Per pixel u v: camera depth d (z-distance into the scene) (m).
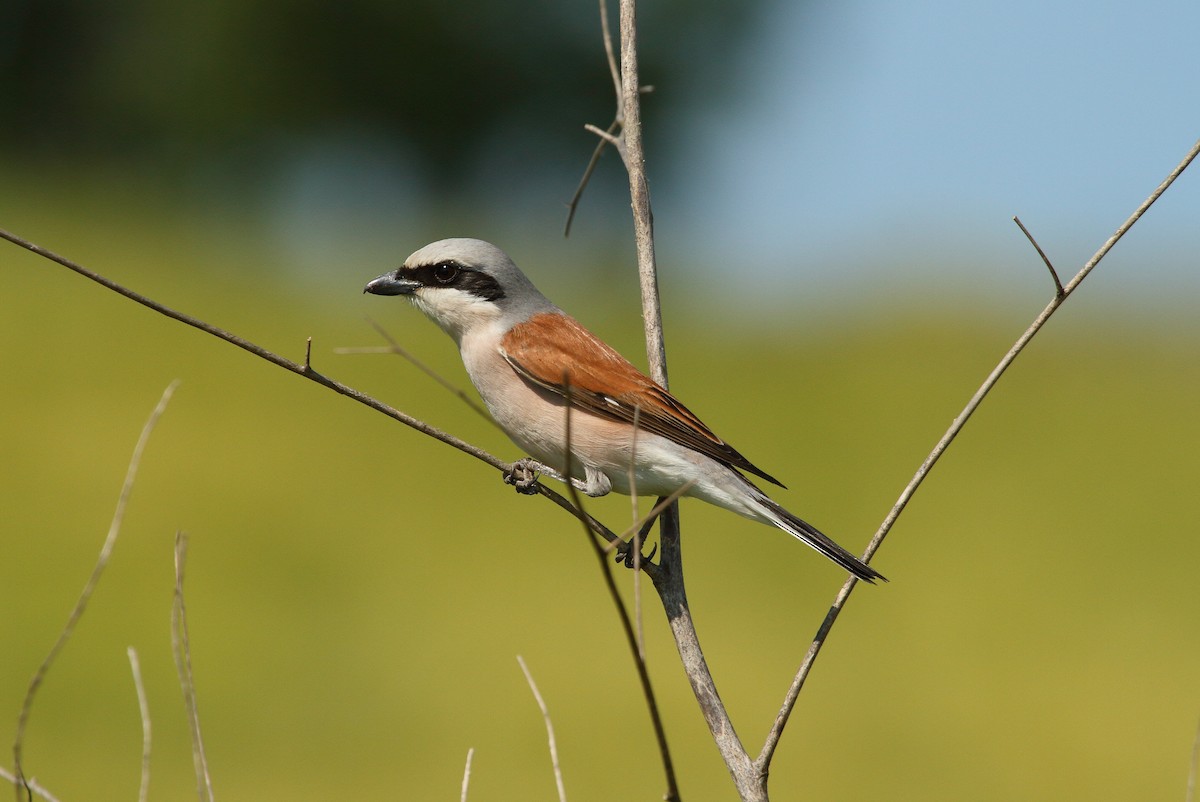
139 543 12.86
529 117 46.22
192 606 11.61
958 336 23.27
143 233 29.09
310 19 42.62
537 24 43.81
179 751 9.59
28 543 12.36
